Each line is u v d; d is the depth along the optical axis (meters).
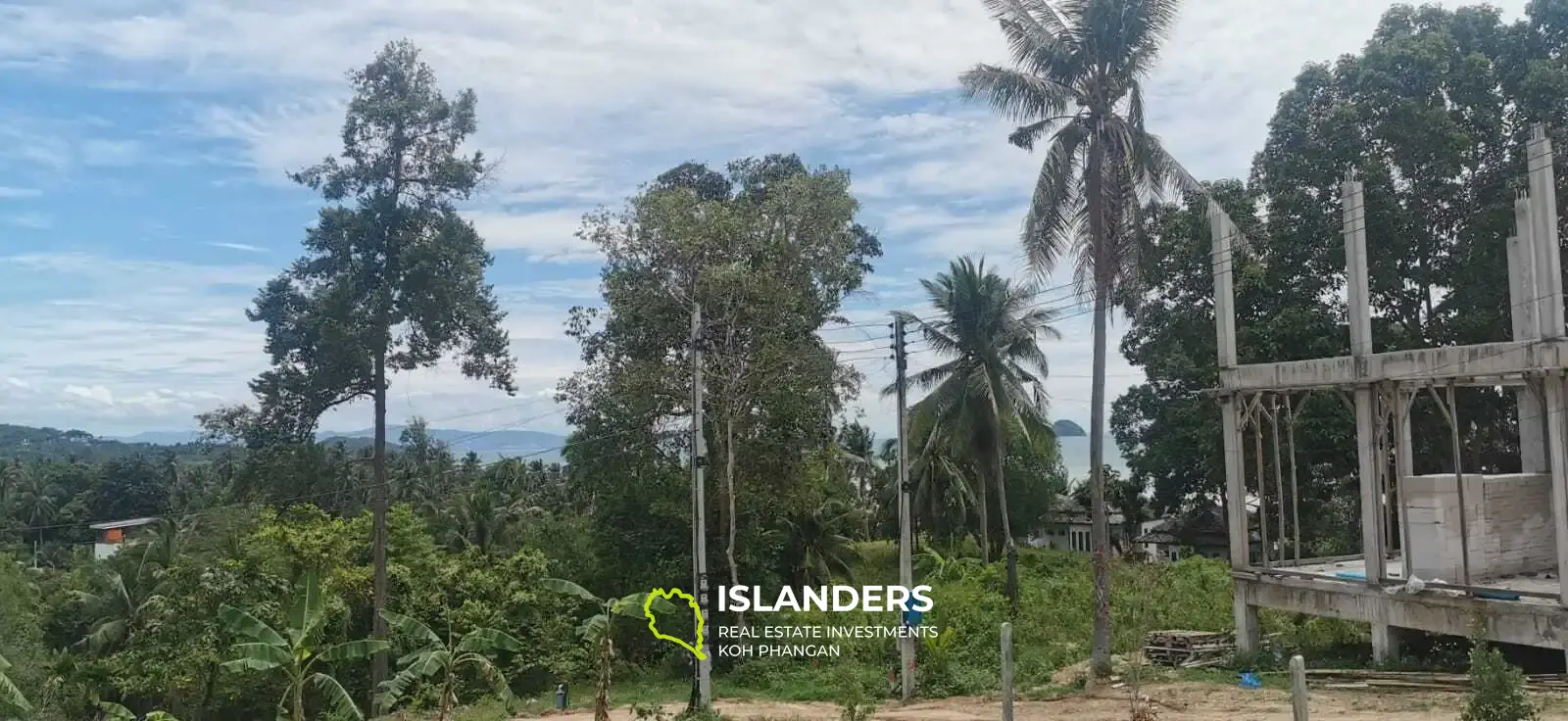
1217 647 19.55
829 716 17.89
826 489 32.75
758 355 26.52
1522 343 14.20
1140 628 20.56
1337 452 29.64
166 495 73.06
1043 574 37.66
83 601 34.34
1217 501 36.28
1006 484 45.56
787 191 27.47
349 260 25.36
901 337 19.19
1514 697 8.98
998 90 18.31
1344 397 17.28
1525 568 17.84
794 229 27.62
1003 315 31.36
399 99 25.19
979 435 33.97
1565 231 26.59
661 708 17.38
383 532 26.06
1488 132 27.94
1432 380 15.95
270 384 25.38
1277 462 19.44
